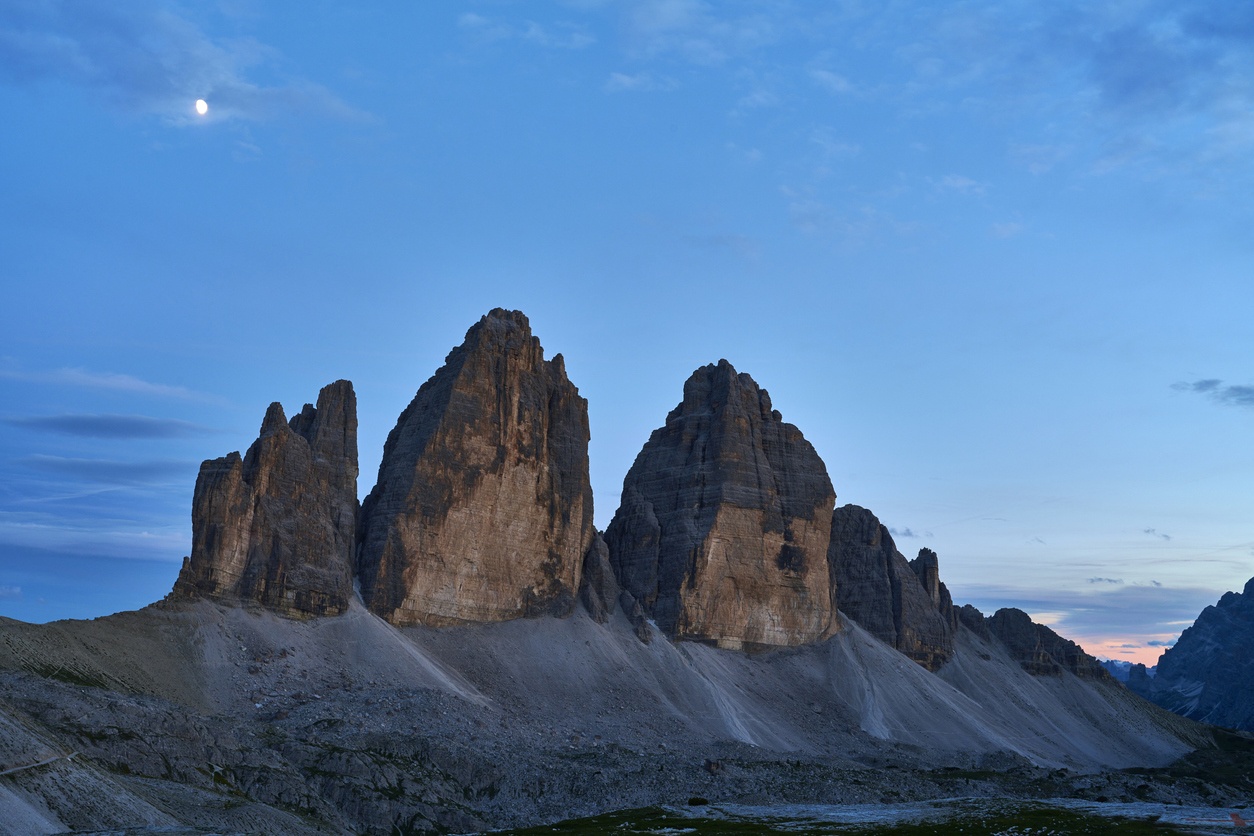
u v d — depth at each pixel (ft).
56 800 508.53
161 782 601.21
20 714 583.58
